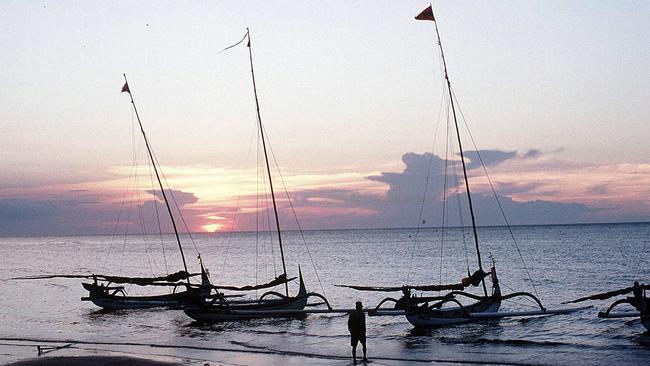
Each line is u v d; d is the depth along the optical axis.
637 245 163.12
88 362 30.41
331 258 148.00
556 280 80.94
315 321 45.66
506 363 28.66
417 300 41.41
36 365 30.00
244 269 122.19
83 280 94.06
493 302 43.88
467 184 47.06
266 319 46.34
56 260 160.38
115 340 38.66
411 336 37.81
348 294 68.06
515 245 184.38
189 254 193.75
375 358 30.41
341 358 30.62
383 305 57.53
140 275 108.94
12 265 138.12
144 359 30.92
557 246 171.00
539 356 30.16
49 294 72.44
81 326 46.28
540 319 43.53
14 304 62.19
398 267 114.62
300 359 30.61
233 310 45.75
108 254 197.12
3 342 38.28
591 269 95.25
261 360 30.56
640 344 32.81
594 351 31.09
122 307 55.56
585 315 44.81
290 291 77.75
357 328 29.17
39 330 44.22
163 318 50.50
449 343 34.75
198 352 33.44
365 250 185.62
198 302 45.50
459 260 128.75
